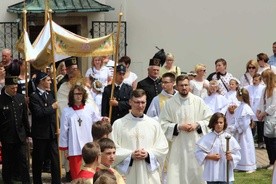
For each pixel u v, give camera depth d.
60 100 30.16
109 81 34.53
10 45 40.66
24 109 29.02
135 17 43.12
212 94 33.44
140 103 24.05
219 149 26.28
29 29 41.34
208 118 27.11
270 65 39.53
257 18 43.47
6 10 40.66
